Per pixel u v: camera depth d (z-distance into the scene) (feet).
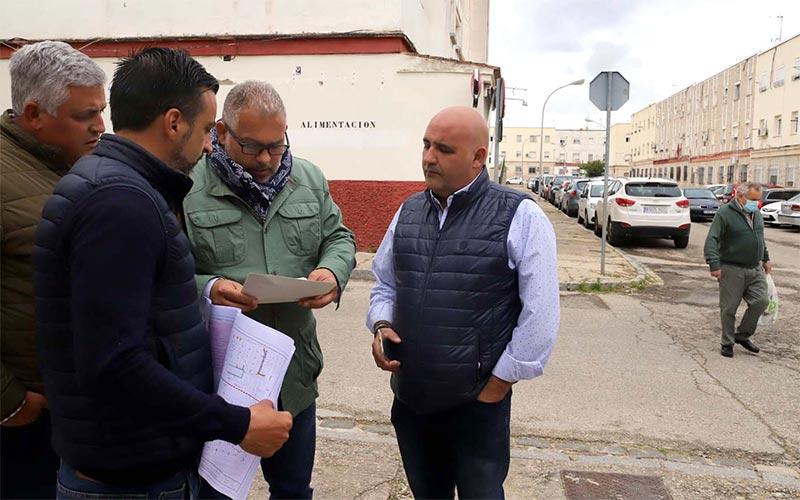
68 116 6.10
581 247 44.29
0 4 34.86
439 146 6.80
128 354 4.27
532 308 6.62
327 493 10.31
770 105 140.26
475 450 7.02
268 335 5.56
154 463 4.93
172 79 4.86
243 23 33.83
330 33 33.24
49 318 4.59
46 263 4.52
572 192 76.79
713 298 28.48
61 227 4.42
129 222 4.36
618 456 12.04
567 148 332.19
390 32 32.83
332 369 16.87
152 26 34.30
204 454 5.64
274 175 7.36
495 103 31.19
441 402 6.88
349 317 22.91
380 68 33.30
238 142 6.82
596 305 26.61
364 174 34.14
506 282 6.84
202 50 34.19
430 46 42.91
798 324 23.66
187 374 5.04
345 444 12.23
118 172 4.57
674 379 16.79
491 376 6.84
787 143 131.75
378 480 10.80
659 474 11.28
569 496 10.44
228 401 5.52
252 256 7.26
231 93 6.81
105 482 4.99
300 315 7.63
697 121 195.11
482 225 6.84
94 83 6.22
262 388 5.50
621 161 305.73
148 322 4.69
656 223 45.14
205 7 33.88
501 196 6.98
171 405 4.49
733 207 18.70
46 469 6.71
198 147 5.20
